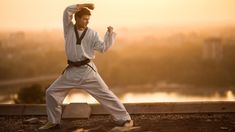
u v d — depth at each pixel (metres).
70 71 6.11
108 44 5.98
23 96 19.09
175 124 6.50
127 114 6.27
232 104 7.21
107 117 7.02
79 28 6.05
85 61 6.08
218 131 6.09
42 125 6.59
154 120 6.77
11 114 7.18
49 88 6.20
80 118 6.88
